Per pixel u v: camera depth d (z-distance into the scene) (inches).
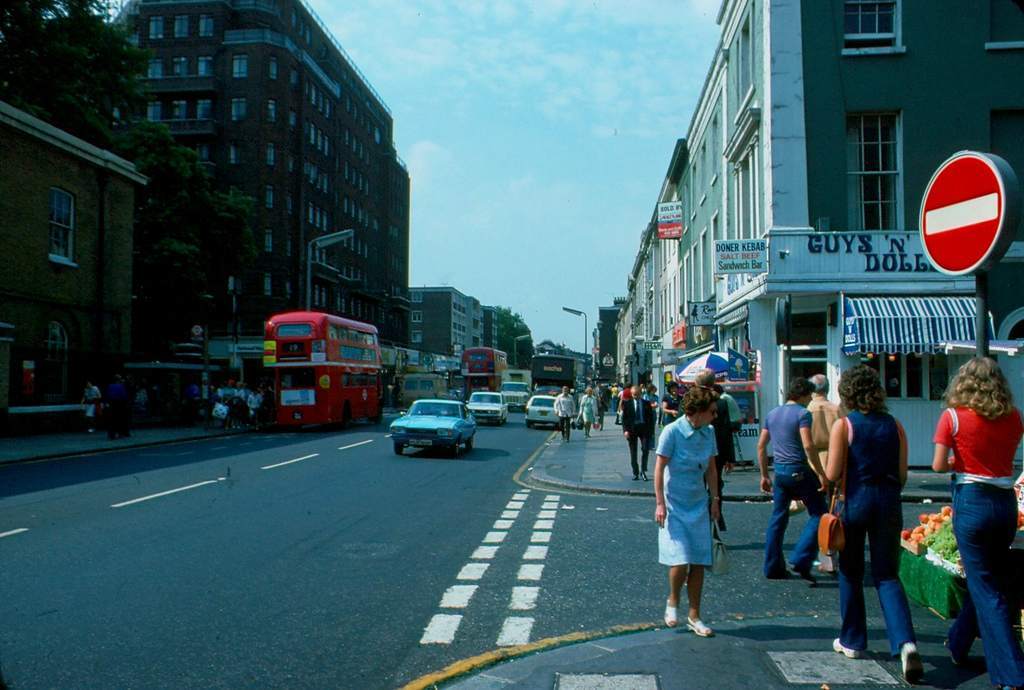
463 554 346.6
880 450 201.2
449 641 226.1
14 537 374.0
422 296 5546.3
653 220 1999.3
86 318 1182.9
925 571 258.1
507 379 2689.5
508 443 1107.3
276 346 1272.1
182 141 2370.8
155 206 1659.7
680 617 249.9
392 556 340.2
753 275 739.4
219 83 2384.4
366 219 3270.2
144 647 219.9
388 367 3196.4
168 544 360.2
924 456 676.1
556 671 193.3
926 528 271.0
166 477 616.7
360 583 292.8
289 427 1350.9
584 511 481.7
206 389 1242.0
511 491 579.2
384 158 3548.2
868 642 217.6
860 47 716.7
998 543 186.5
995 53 701.3
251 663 207.6
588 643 216.7
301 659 210.8
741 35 864.9
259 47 2390.5
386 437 1125.7
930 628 233.3
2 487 552.1
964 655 196.9
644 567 323.6
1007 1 706.2
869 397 203.6
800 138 703.7
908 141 699.4
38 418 1050.1
